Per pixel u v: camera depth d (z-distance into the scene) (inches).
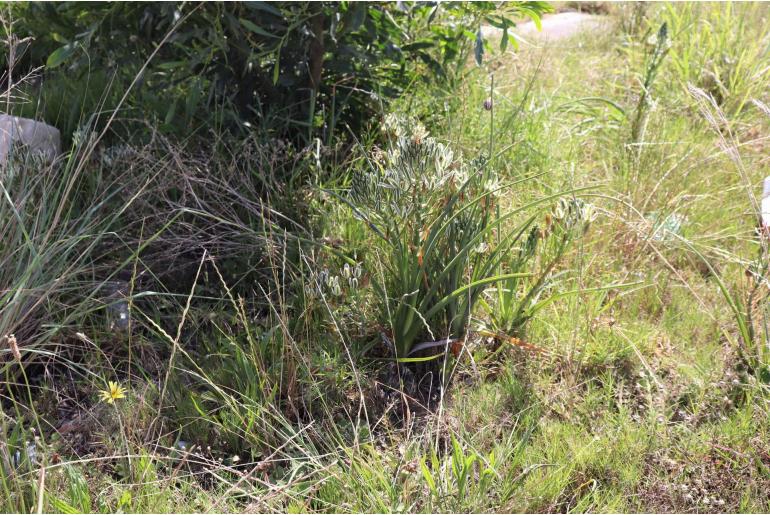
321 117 179.8
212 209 146.7
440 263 125.7
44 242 120.2
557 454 111.1
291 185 151.6
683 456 112.0
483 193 126.6
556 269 148.9
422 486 102.0
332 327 127.0
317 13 158.6
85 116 177.0
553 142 198.2
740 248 162.2
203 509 100.3
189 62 157.9
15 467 102.3
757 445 113.8
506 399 122.1
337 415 118.6
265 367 125.2
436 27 190.2
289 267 138.3
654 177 175.3
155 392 118.5
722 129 210.7
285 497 103.8
